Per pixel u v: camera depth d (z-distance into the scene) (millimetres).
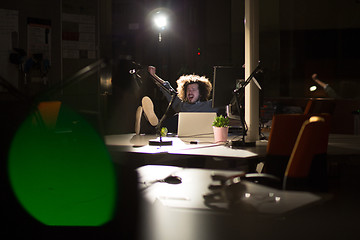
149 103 4023
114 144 3529
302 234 1902
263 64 9695
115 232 1932
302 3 10844
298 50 11094
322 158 2391
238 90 3570
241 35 9797
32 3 5379
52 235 1896
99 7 6238
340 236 1876
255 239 1830
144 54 9984
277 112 6250
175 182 2594
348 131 6723
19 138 2191
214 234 1876
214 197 2311
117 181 2227
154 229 1920
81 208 2105
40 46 5488
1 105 2201
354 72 11008
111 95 6188
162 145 3502
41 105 2854
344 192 2840
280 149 3012
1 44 5078
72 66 5898
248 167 3445
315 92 11062
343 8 10773
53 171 2162
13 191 2104
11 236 1903
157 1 10500
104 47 6418
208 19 10766
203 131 3992
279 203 2193
